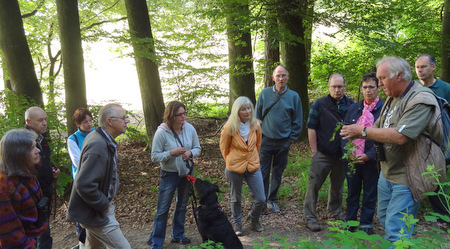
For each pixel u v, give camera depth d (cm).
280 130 439
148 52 716
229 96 945
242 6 713
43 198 229
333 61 782
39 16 930
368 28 664
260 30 702
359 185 365
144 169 725
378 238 163
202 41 797
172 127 362
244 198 509
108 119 272
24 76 568
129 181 654
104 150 265
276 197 461
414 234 338
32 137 219
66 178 525
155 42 754
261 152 453
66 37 583
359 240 171
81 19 975
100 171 259
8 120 504
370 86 338
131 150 880
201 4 972
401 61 236
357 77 754
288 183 560
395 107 242
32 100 559
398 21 888
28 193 215
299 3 734
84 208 266
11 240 201
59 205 556
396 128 228
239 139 369
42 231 227
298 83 813
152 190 594
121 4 1009
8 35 554
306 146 777
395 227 238
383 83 243
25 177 214
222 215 327
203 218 322
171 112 355
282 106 437
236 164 372
